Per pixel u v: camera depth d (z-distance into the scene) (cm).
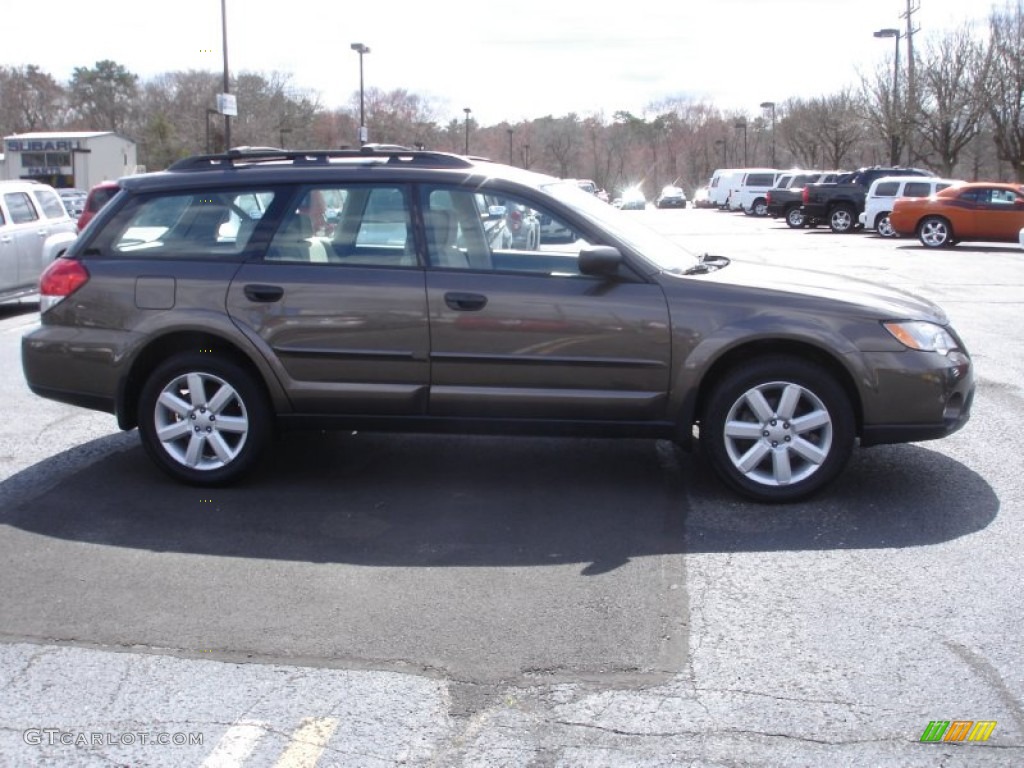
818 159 6988
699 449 637
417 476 615
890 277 1730
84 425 751
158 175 604
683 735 338
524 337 548
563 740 337
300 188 577
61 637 413
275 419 584
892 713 349
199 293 573
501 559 487
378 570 476
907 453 649
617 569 473
